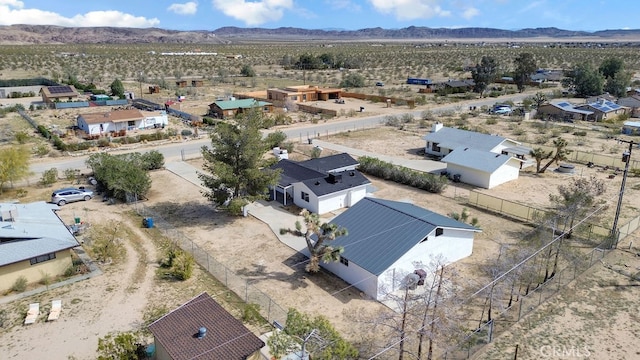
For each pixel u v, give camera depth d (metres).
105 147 60.72
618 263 29.95
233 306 25.47
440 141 56.34
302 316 22.11
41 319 24.05
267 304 25.39
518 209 37.75
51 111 85.00
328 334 20.34
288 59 186.25
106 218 37.69
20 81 117.44
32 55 192.62
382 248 27.27
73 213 38.59
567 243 32.62
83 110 86.94
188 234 35.00
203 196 42.34
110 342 21.97
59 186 45.53
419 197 43.06
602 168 51.97
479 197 40.28
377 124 77.19
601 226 34.78
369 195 42.44
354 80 127.12
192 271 29.28
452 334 22.28
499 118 81.56
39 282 27.53
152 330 20.27
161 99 100.94
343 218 31.17
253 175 36.44
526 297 25.89
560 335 22.84
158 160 51.50
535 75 137.88
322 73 160.12
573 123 77.56
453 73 158.12
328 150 60.53
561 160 52.91
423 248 27.69
